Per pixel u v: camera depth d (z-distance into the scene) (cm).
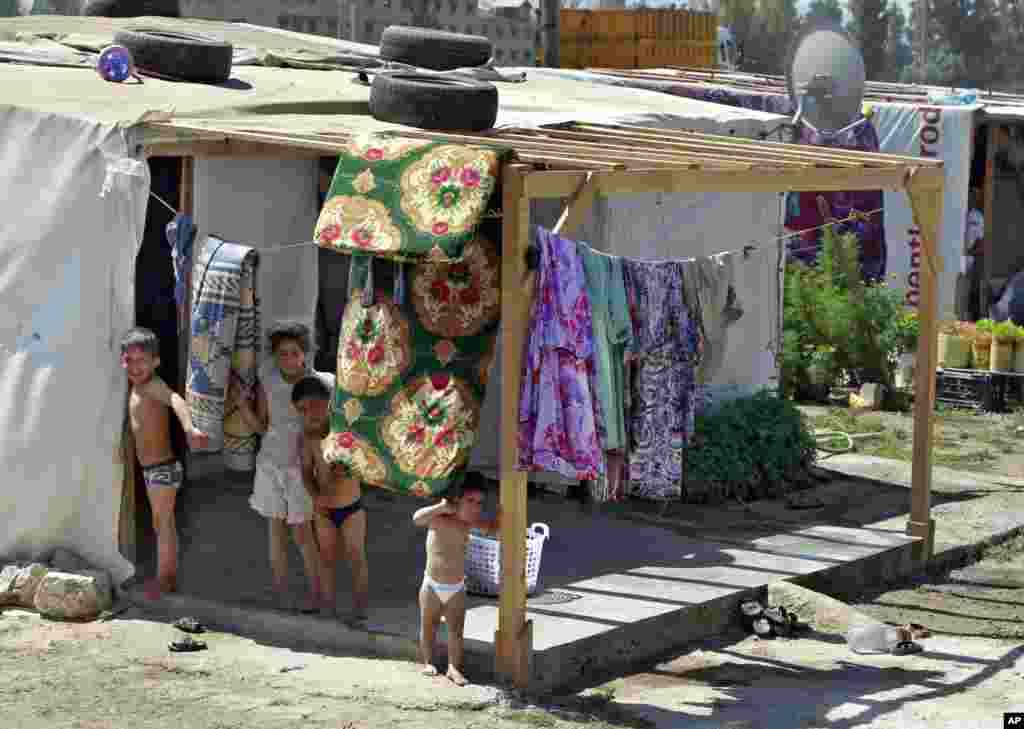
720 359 1578
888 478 1722
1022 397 2203
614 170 1039
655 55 3206
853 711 999
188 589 1161
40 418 1132
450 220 958
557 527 1412
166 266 1198
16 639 1069
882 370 2256
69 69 1460
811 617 1208
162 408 1120
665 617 1132
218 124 1187
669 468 1339
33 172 1142
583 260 1031
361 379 1019
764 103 2328
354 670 1023
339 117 1345
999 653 1151
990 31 11275
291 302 1605
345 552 1156
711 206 1630
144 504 1196
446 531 994
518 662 999
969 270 2517
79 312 1125
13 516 1149
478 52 1745
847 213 2438
